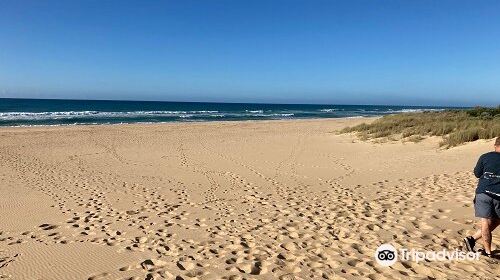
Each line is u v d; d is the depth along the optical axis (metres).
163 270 4.71
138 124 36.19
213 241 5.77
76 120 42.81
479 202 4.72
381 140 18.88
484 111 27.17
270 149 17.77
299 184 10.15
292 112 84.31
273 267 4.69
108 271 4.75
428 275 4.35
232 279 4.39
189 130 28.78
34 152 17.16
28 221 7.08
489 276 4.27
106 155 16.38
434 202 7.38
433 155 13.79
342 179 10.62
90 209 7.87
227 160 14.75
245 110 92.44
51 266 4.96
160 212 7.56
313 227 6.30
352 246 5.35
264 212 7.38
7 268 4.93
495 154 4.70
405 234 5.71
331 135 24.20
